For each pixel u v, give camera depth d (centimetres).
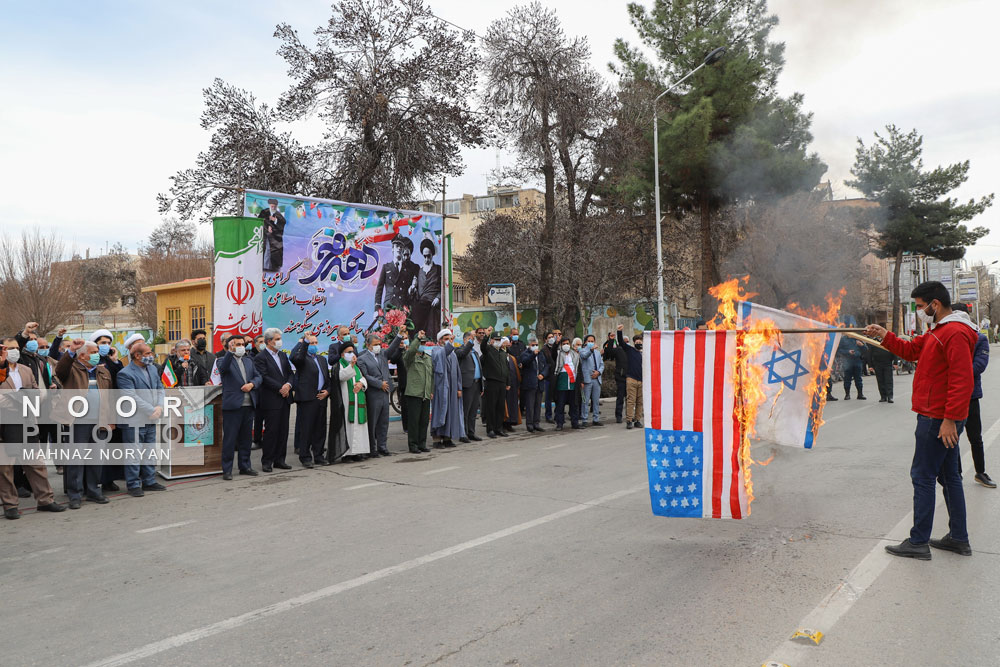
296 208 1277
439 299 1496
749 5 2064
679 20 2147
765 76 2034
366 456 1069
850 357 1703
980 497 684
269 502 766
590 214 2494
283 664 365
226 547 591
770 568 490
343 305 1336
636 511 667
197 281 1875
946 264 5662
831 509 649
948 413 481
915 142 3234
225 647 389
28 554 591
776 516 630
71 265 3200
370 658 369
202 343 1002
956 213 3256
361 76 1930
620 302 2830
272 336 977
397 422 1493
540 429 1341
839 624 394
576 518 646
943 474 518
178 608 452
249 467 950
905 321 4506
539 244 2367
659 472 545
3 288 2875
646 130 2261
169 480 905
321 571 516
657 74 2258
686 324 2973
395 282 1418
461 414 1183
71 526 686
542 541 574
